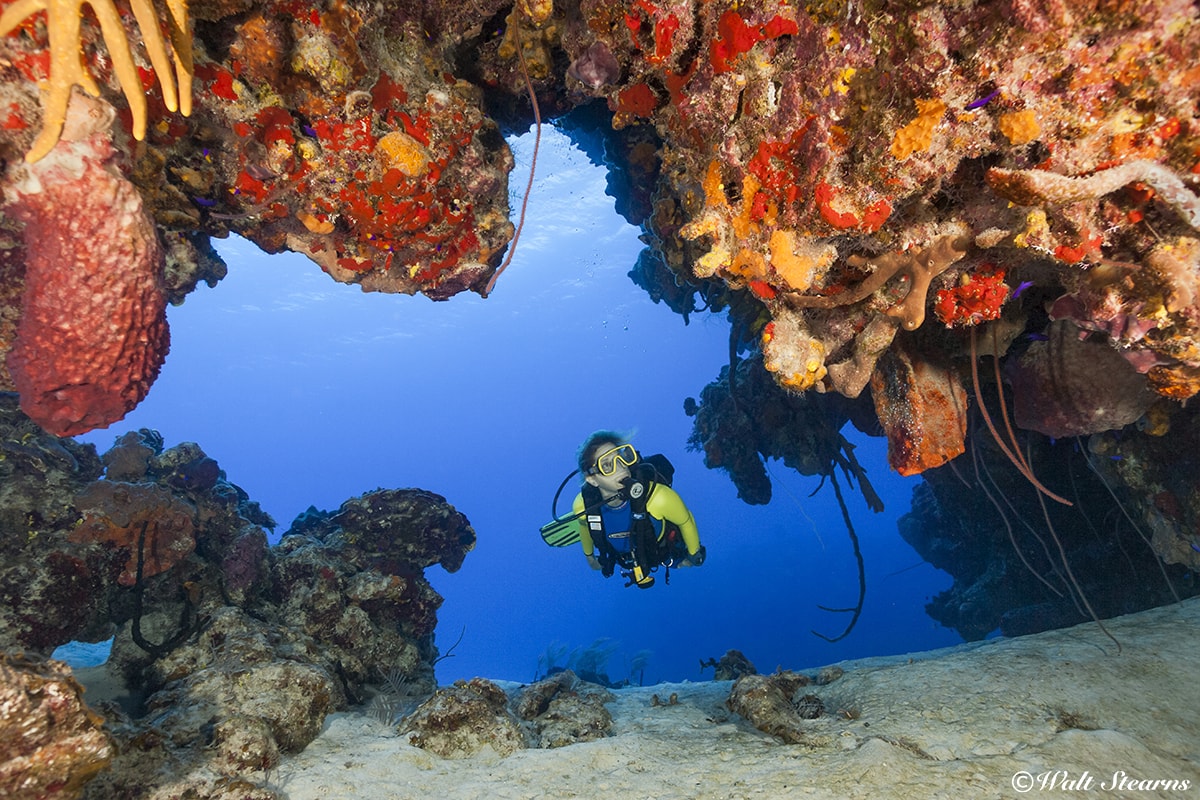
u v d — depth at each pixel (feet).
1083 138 5.73
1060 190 5.59
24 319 8.51
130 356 8.84
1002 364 12.15
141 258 8.46
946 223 7.27
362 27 9.82
